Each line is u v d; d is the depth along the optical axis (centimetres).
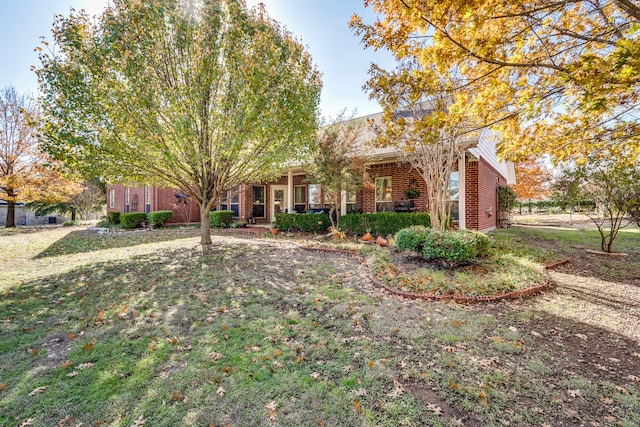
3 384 226
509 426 186
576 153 545
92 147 628
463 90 411
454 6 288
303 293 435
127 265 621
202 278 515
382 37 350
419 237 586
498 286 433
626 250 772
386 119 385
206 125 739
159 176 806
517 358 263
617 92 347
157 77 661
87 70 610
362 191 1235
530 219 2100
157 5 611
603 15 342
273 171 962
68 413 198
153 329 320
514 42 333
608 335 307
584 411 199
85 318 350
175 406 204
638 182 633
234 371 242
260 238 1029
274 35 698
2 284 487
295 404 205
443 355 267
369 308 374
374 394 215
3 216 2178
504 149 553
